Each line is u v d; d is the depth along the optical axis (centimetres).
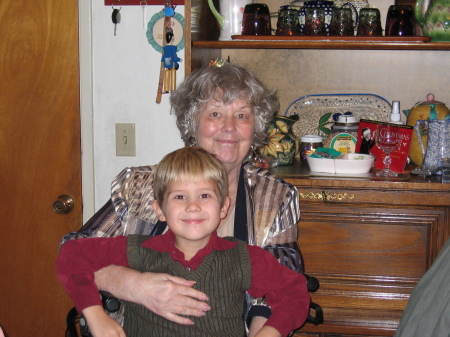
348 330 191
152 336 138
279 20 210
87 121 216
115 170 220
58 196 220
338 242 192
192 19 191
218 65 165
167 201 141
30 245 224
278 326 137
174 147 217
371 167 203
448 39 201
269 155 213
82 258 143
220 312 138
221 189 144
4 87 217
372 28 204
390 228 190
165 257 143
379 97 232
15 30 214
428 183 181
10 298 228
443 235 187
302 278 147
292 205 162
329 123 234
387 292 192
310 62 234
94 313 132
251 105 164
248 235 159
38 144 219
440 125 200
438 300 142
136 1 210
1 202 223
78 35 212
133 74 214
